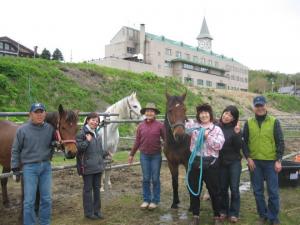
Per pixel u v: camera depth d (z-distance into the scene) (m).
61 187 7.46
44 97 20.28
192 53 62.25
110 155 6.27
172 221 5.18
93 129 5.24
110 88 25.97
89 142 5.15
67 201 6.28
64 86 22.41
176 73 56.72
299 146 15.49
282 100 50.09
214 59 68.38
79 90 22.81
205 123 4.73
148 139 5.60
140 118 7.55
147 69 48.25
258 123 5.00
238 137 4.98
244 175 8.78
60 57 57.25
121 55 55.47
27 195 4.22
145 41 54.41
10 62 21.03
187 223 5.08
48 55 49.44
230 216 5.13
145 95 27.67
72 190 7.21
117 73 29.80
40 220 4.46
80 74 25.72
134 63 46.31
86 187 5.22
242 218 5.29
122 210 5.71
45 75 22.11
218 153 4.81
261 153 4.94
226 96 41.22
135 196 6.65
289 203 6.20
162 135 5.64
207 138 4.60
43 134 4.35
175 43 61.12
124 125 18.52
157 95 28.81
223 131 5.06
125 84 27.67
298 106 50.78
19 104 18.44
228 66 72.44
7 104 17.83
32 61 23.64
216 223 4.92
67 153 4.51
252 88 95.62
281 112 45.62
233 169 5.04
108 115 6.21
